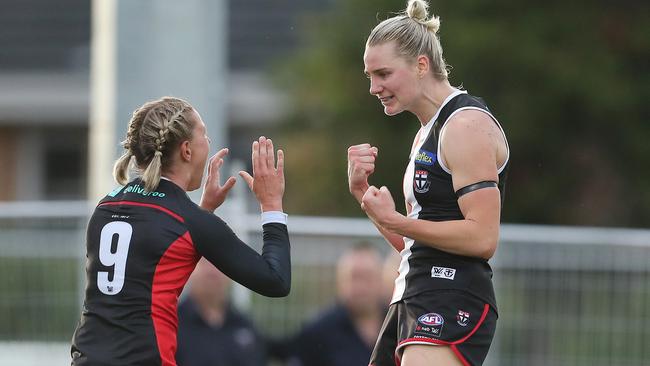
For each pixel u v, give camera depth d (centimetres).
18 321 2841
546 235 2883
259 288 1596
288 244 1661
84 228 2838
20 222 2842
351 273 2642
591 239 2878
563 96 4600
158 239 1562
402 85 1565
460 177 1530
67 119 7169
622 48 4803
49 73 7131
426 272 1600
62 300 2834
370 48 1579
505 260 2891
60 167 7300
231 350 2544
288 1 7238
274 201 1673
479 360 1585
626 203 4775
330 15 5069
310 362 2642
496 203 1523
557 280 2883
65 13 7394
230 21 7175
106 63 2656
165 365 1552
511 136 4616
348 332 2639
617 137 4741
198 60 2627
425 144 1582
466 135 1531
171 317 1573
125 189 1625
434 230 1518
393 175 4734
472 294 1580
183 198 1599
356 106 4856
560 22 4694
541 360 2878
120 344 1535
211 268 2512
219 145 2675
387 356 1669
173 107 1620
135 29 2616
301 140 4997
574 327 2881
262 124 7031
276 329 2850
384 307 2675
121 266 1560
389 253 2864
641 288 2870
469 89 4600
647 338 2866
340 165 4841
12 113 7125
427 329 1573
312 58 4984
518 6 4709
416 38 1570
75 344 1566
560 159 4722
